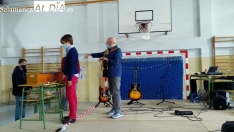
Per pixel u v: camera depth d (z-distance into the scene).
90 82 5.83
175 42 5.50
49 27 6.18
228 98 4.16
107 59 3.43
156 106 4.51
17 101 3.88
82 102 5.69
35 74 3.08
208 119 3.28
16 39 6.35
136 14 5.38
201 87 5.39
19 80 3.86
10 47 6.36
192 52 5.48
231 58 5.28
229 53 5.31
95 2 5.82
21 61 4.04
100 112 4.04
